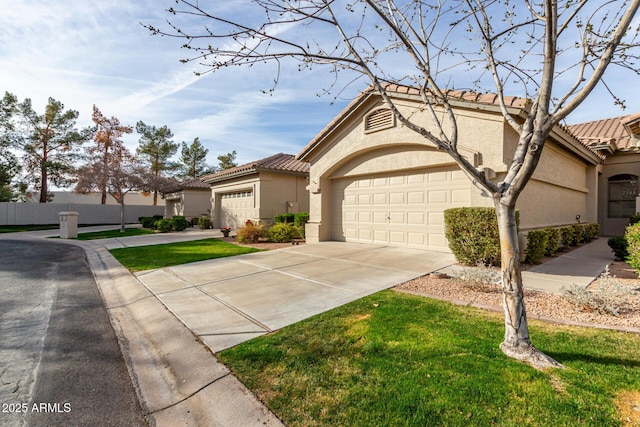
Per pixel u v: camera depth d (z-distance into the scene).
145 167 24.64
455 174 8.64
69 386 2.97
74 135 31.23
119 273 7.76
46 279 7.51
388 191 10.37
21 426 2.41
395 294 5.18
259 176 16.78
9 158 28.66
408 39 3.50
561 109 2.54
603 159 13.43
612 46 2.35
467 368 2.81
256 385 2.77
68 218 16.88
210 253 10.19
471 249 7.04
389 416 2.28
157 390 2.92
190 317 4.52
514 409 2.28
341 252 9.41
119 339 4.08
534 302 4.58
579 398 2.36
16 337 4.12
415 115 9.00
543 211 9.03
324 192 12.27
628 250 5.91
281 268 7.48
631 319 3.88
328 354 3.23
